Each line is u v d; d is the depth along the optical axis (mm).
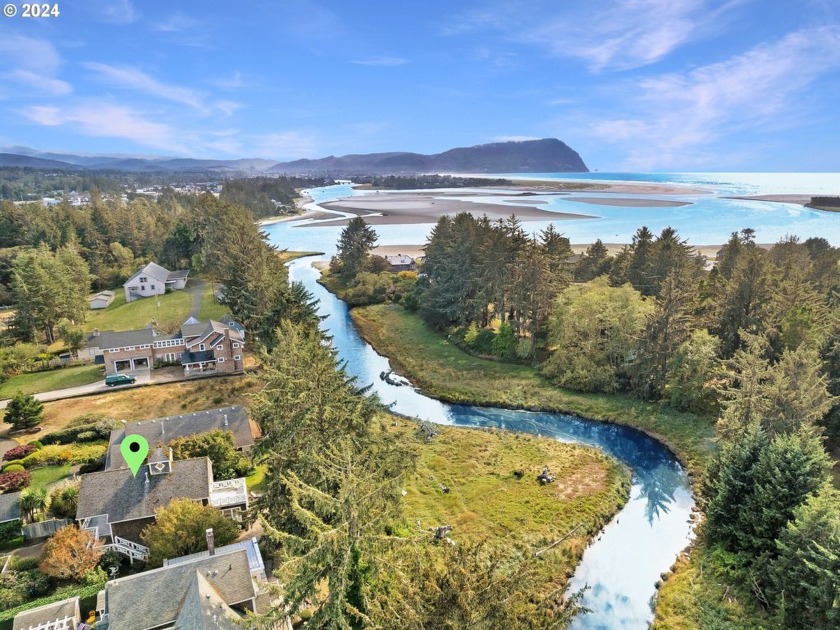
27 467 41375
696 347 54562
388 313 92812
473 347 73812
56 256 90438
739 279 59594
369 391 62344
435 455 46844
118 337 62656
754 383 40094
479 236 82375
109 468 39500
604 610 30609
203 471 35344
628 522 38688
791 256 75812
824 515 26266
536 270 68062
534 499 40406
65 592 27766
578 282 88500
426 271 93500
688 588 31484
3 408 53062
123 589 23969
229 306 77938
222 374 61656
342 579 18500
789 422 36531
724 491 34219
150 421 43625
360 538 20031
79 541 29812
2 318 84312
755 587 29766
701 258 87750
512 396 59438
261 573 28672
